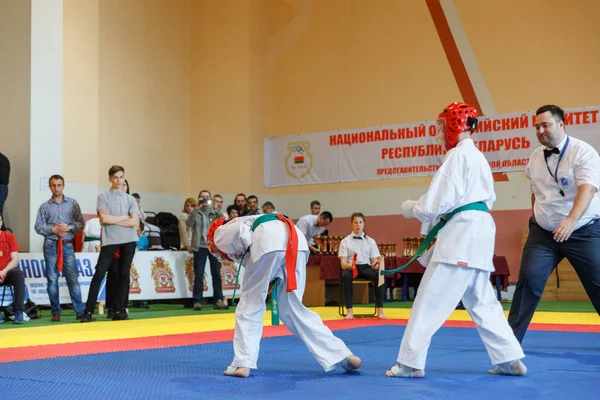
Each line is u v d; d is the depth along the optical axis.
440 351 5.76
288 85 17.86
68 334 7.56
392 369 4.35
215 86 17.83
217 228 4.62
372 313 10.54
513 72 15.45
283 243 4.40
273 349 5.97
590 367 4.77
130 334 7.59
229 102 17.69
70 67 14.03
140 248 12.55
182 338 7.09
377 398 3.60
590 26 14.84
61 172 11.73
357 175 16.95
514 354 4.32
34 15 11.50
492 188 4.41
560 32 15.09
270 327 8.37
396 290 15.99
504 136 15.44
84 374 4.52
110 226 9.44
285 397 3.65
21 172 11.38
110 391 3.85
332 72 17.39
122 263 9.53
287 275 4.35
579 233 5.48
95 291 9.37
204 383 4.12
